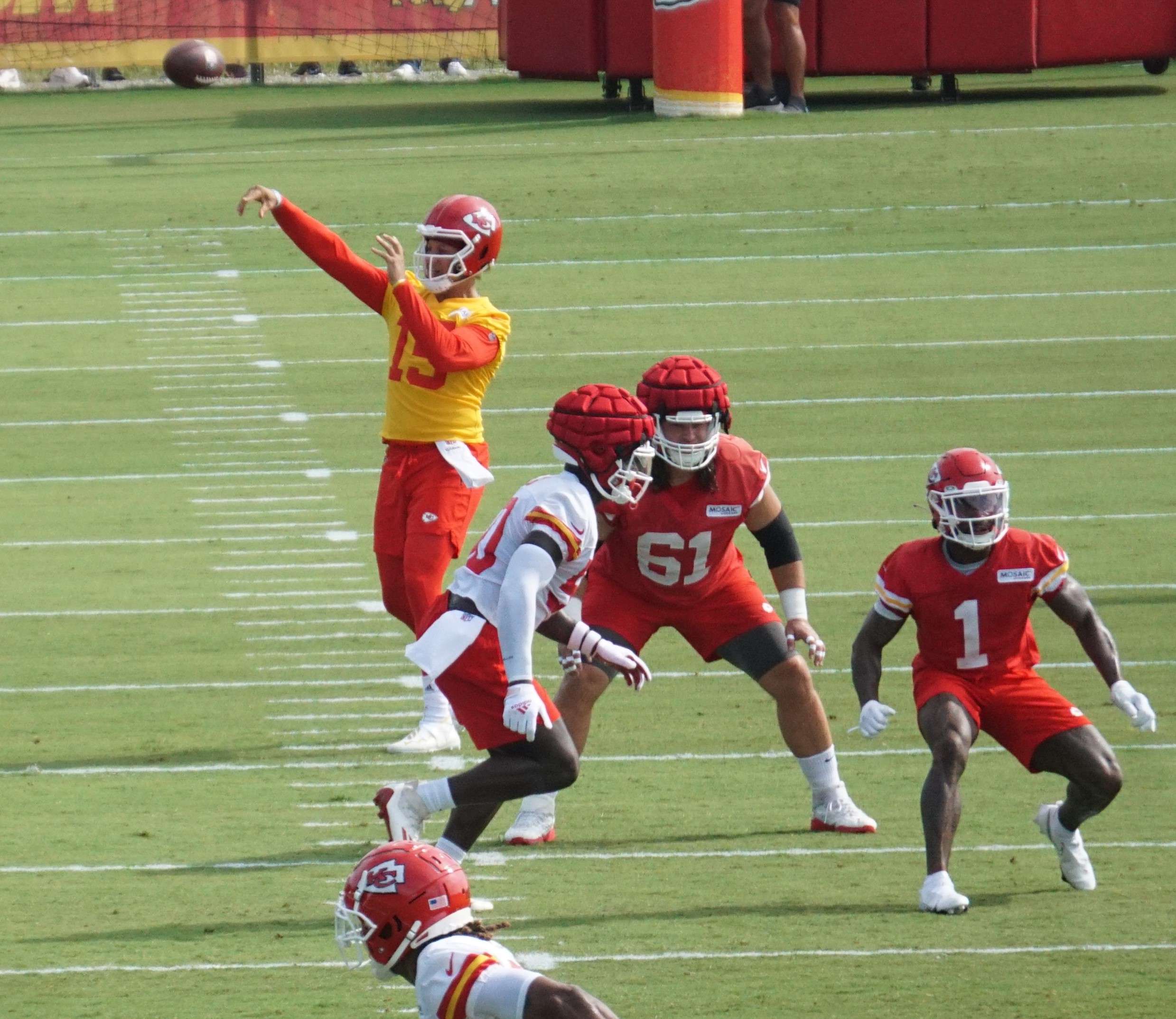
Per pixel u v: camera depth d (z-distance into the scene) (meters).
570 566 19.42
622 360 54.81
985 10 86.38
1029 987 18.36
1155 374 52.97
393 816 19.73
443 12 110.19
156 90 107.31
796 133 82.25
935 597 21.00
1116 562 38.03
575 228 68.69
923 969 18.91
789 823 24.39
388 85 107.06
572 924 20.39
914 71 87.69
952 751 20.72
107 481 45.12
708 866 22.55
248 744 28.09
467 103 96.75
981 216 69.25
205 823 24.33
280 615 35.47
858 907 20.95
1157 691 30.28
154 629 34.50
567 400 19.44
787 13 86.19
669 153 79.00
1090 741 20.77
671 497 22.80
